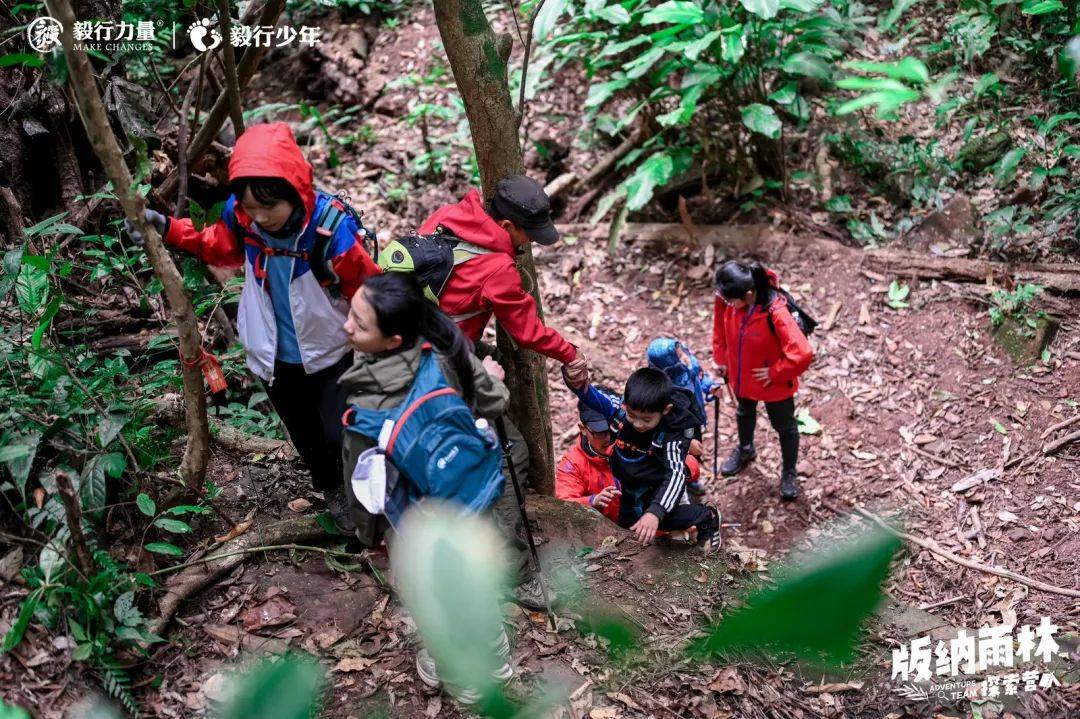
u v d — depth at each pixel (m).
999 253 5.75
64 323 3.69
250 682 0.52
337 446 2.95
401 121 7.17
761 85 6.04
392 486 2.31
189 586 2.95
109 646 2.59
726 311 4.43
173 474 3.22
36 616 2.55
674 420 3.60
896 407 5.11
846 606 0.44
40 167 4.07
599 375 5.46
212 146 4.54
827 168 6.35
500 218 3.02
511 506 3.11
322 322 2.81
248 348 2.91
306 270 2.73
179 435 3.54
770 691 2.96
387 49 7.57
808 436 5.08
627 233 6.36
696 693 2.86
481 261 2.97
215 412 3.89
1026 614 3.75
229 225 2.79
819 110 6.59
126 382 3.55
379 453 2.29
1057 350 5.18
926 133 6.35
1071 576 3.96
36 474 2.87
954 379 5.18
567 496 4.11
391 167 6.82
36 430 2.80
